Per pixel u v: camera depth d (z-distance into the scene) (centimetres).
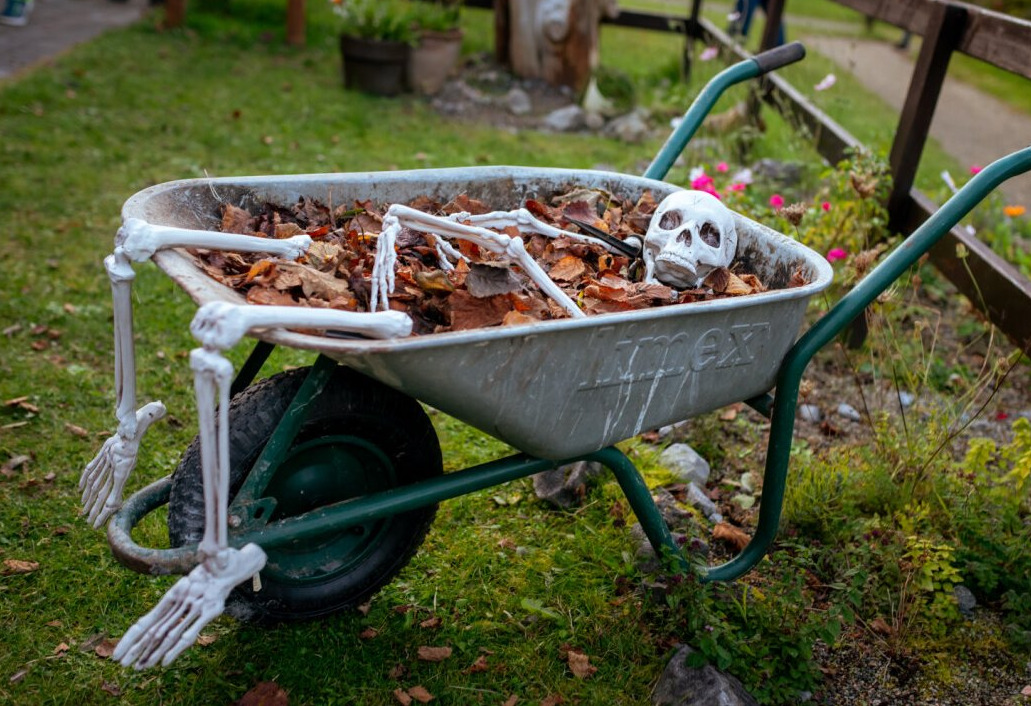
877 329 390
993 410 384
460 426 351
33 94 657
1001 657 261
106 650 241
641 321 201
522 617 264
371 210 261
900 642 260
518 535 296
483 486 220
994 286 351
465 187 279
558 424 210
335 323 179
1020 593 281
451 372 186
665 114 755
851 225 416
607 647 253
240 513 199
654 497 304
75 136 599
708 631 244
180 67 776
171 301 416
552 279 248
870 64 1056
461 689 238
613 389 211
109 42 823
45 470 305
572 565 282
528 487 320
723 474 335
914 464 315
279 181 248
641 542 287
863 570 276
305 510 235
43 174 537
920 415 374
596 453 233
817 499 303
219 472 177
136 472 307
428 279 217
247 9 994
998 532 294
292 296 210
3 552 270
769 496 253
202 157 586
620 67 899
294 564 238
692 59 787
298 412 204
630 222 283
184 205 230
